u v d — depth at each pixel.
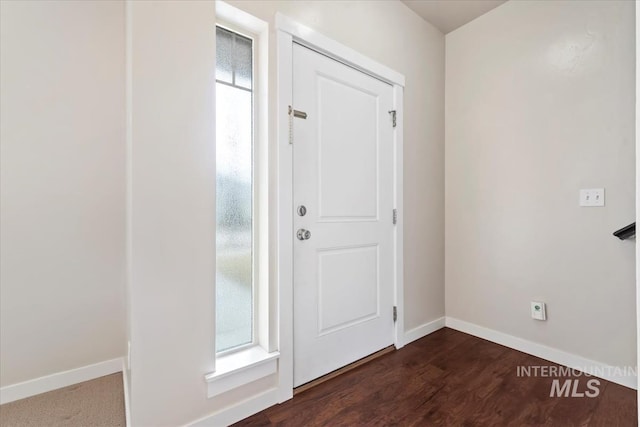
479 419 1.41
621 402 1.52
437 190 2.56
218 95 1.49
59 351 1.72
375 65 2.04
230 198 1.52
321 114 1.78
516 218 2.15
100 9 1.83
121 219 1.90
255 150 1.59
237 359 1.45
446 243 2.61
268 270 1.53
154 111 1.19
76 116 1.77
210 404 1.32
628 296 1.67
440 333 2.47
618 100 1.70
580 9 1.84
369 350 2.03
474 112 2.41
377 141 2.10
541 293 2.02
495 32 2.27
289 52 1.60
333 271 1.84
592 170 1.80
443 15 2.37
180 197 1.25
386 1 2.13
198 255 1.30
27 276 1.64
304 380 1.68
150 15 1.18
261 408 1.47
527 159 2.09
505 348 2.17
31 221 1.65
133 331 1.15
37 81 1.66
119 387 1.71
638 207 0.69
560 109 1.93
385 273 2.15
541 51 2.02
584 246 1.83
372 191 2.07
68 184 1.75
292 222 1.62
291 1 1.62
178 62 1.25
